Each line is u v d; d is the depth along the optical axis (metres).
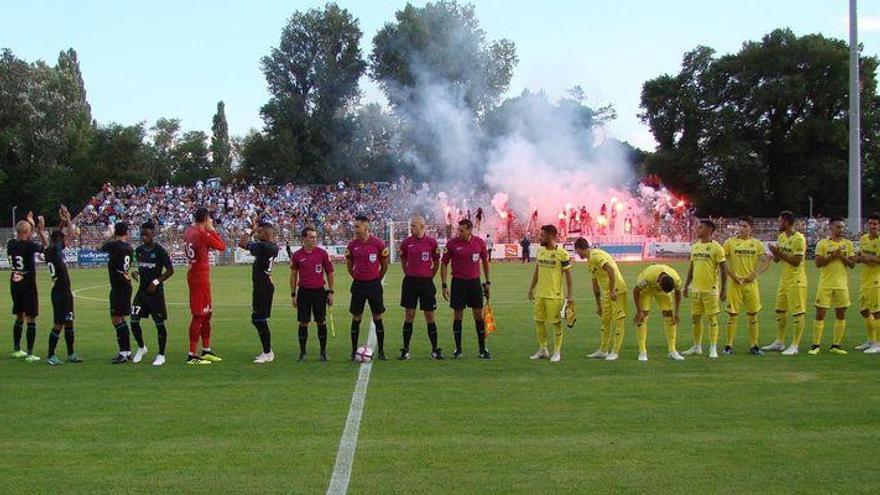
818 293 13.03
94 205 56.66
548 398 9.44
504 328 16.27
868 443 7.43
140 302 12.32
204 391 10.02
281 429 8.05
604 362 12.06
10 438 7.77
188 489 6.24
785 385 10.16
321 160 71.94
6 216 72.12
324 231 52.75
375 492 6.15
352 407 9.03
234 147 87.50
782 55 60.03
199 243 12.25
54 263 12.32
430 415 8.61
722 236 49.69
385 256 12.60
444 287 12.71
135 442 7.60
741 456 7.02
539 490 6.17
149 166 76.25
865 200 61.38
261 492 6.17
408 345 12.58
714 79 62.81
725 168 61.00
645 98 66.19
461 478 6.47
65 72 80.31
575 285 27.03
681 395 9.56
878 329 13.00
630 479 6.41
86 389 10.18
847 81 58.94
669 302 12.27
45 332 16.30
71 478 6.53
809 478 6.42
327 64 72.38
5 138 70.81
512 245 49.16
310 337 15.34
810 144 61.25
